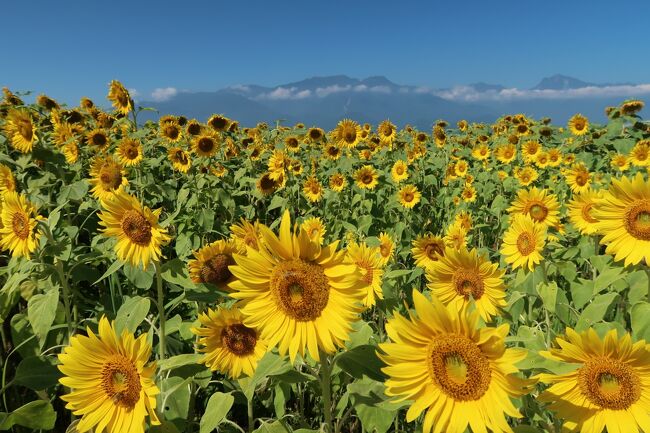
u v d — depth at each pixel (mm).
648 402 724
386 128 4820
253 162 4168
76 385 901
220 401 983
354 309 795
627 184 1049
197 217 2445
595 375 739
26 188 2055
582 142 5027
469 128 7461
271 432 1030
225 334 1119
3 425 1029
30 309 1243
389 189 4242
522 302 1350
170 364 1005
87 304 1692
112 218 1171
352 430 1415
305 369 1214
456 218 3033
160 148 3908
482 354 691
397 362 715
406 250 2574
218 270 1241
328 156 4578
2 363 1472
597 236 1721
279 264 833
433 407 703
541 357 812
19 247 1327
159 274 1180
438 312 691
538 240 1381
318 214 3592
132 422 872
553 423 940
